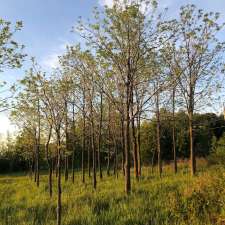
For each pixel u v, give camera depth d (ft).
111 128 89.04
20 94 52.29
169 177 65.31
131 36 50.52
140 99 62.23
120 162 141.59
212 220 31.81
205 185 40.37
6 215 45.06
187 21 64.69
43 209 45.32
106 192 52.42
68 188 68.13
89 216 37.17
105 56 50.19
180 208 35.14
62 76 54.95
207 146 126.00
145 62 52.03
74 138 78.48
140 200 42.45
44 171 159.33
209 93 67.56
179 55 66.49
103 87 55.93
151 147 117.19
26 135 92.27
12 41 40.27
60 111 42.70
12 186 89.10
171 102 72.33
